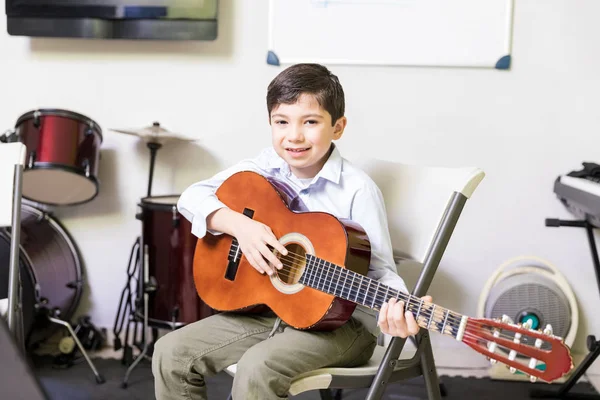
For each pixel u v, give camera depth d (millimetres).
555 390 2367
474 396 2326
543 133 2543
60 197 2561
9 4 2531
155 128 2430
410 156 2578
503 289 2393
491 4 2486
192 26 2502
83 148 2402
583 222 2365
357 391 2357
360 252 1407
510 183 2566
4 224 1668
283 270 1468
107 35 2527
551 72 2518
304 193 1597
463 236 2592
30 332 2482
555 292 2381
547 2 2492
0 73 2672
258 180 1576
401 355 1572
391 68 2549
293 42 2557
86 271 2725
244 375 1351
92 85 2660
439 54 2518
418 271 2379
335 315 1394
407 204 1627
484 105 2545
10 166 1690
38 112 2361
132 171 2691
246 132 2637
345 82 2562
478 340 1211
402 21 2514
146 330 2623
